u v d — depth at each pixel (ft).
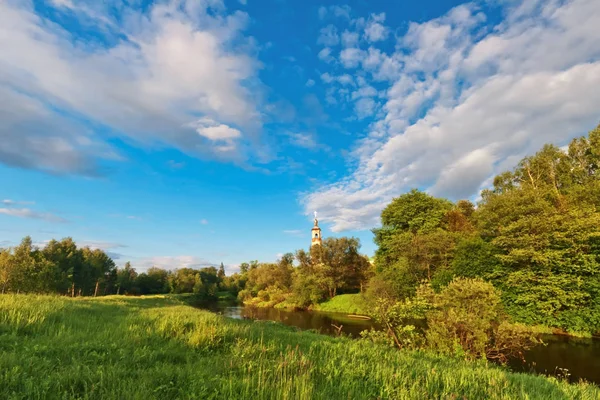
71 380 15.03
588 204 100.07
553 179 138.41
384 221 170.19
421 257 133.18
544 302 85.15
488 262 105.70
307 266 219.00
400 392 18.11
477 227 132.77
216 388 15.87
